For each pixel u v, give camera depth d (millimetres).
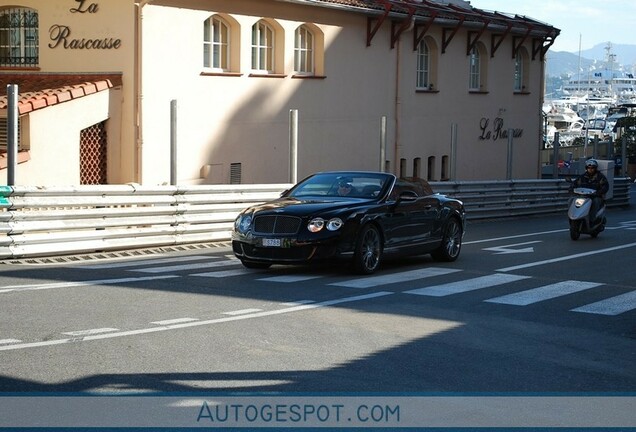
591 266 17219
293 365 8711
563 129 108625
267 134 28375
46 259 15906
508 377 8562
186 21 25078
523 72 44094
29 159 21438
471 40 38938
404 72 34656
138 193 17844
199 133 25750
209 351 9164
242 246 14922
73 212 16562
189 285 13336
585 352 9820
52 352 8930
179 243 18641
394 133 34375
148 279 13766
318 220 14562
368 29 32406
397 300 12656
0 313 10812
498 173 41969
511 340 10281
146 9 23844
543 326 11203
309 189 16234
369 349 9508
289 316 11164
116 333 9852
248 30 27250
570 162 51188
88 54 24297
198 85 25609
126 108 23922
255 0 27219
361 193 15875
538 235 24031
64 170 22391
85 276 13891
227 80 26641
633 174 63594
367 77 32719
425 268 16281
